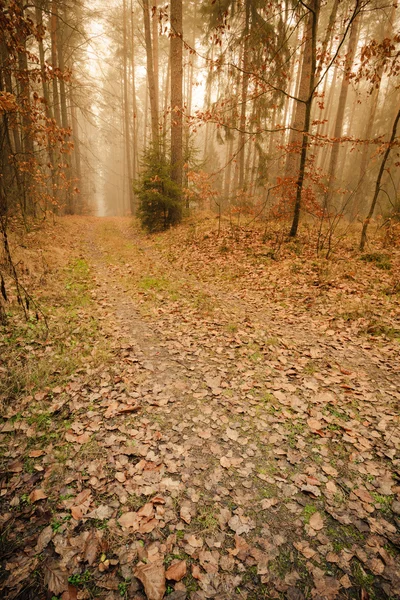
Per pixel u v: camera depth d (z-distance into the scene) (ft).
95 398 11.94
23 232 35.65
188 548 6.98
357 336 17.47
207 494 8.31
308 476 8.93
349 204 71.00
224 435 10.41
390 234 33.63
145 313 20.85
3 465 8.80
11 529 7.12
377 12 58.75
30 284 23.07
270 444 10.08
